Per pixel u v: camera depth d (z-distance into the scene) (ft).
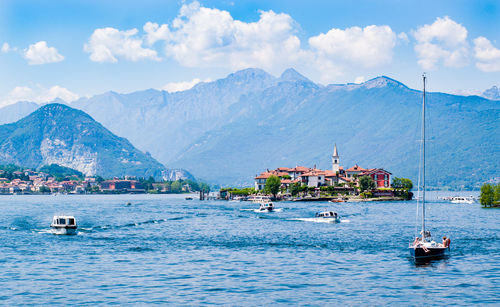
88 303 206.69
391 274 260.21
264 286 234.38
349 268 275.18
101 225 521.65
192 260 300.20
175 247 353.31
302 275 257.55
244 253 325.83
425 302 209.15
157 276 255.29
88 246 358.64
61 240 392.47
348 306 203.51
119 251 335.47
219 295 218.79
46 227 494.18
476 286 234.99
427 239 312.29
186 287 232.53
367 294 220.84
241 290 227.20
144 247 353.51
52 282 242.58
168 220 587.27
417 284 238.68
